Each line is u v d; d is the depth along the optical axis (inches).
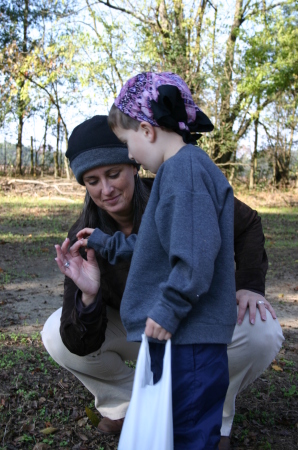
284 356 157.6
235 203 100.0
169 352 70.7
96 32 714.8
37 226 431.2
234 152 830.5
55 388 126.3
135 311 77.3
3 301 210.8
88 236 93.2
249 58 705.6
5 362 142.5
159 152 81.8
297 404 122.6
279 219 537.0
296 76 745.0
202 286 70.3
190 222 72.4
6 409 115.6
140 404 67.5
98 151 89.2
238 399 125.2
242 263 100.2
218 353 76.2
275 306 218.5
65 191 716.7
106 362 103.7
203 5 715.4
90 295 90.1
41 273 268.7
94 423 111.3
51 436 105.6
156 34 711.1
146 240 77.5
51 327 104.3
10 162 1061.1
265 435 108.3
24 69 726.5
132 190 93.8
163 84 80.0
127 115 82.1
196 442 73.2
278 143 903.1
